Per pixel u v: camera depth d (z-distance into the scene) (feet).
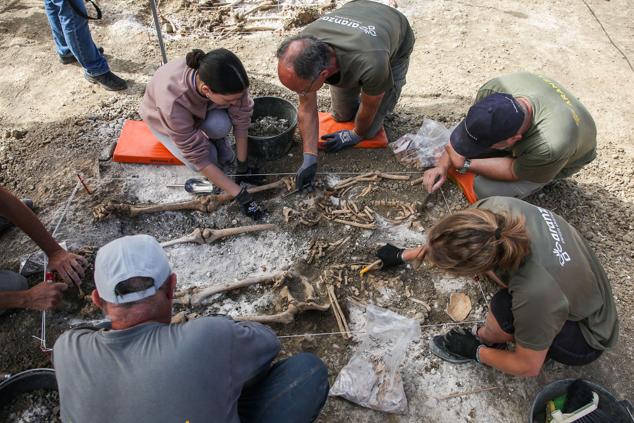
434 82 15.88
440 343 9.62
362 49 10.21
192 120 10.25
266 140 12.07
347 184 12.39
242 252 11.10
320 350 9.62
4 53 15.90
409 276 10.84
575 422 8.22
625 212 12.41
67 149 13.01
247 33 17.51
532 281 7.18
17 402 8.54
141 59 16.01
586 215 12.32
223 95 9.31
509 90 10.61
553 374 9.45
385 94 12.46
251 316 9.66
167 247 11.03
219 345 5.73
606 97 15.78
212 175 10.94
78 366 5.48
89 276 10.31
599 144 14.15
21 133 13.30
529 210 7.93
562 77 16.43
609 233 12.01
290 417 7.00
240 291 10.43
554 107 9.85
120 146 12.74
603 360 9.67
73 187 12.05
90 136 13.38
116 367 5.40
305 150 11.55
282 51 9.63
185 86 9.74
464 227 6.66
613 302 8.32
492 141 9.39
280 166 12.95
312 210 11.73
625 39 18.24
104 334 5.65
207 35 17.24
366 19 10.86
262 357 6.51
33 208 11.55
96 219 11.19
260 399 7.10
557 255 7.43
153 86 10.33
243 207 11.43
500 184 11.39
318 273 10.84
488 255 6.61
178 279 10.61
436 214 12.13
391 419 8.79
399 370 9.41
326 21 10.85
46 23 17.25
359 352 9.43
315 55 9.41
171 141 11.10
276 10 18.62
